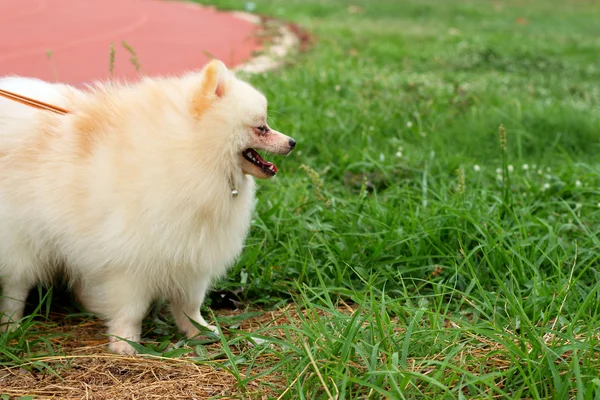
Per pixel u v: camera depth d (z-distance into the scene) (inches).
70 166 72.4
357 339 70.4
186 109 71.3
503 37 262.2
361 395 67.6
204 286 75.7
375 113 123.2
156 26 248.8
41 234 73.4
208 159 70.8
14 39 208.8
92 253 72.6
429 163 102.7
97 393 69.4
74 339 75.8
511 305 73.7
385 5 368.5
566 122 121.4
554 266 80.4
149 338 77.0
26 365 71.5
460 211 85.8
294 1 358.3
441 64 189.3
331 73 149.7
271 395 68.4
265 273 82.2
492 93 142.9
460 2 413.4
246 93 71.4
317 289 80.0
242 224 74.4
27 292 76.2
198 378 71.0
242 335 73.1
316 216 88.6
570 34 297.4
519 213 88.8
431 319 72.5
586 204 92.7
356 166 102.3
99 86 75.6
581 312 73.0
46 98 74.7
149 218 71.1
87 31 231.3
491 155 111.2
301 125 113.8
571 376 67.3
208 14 293.6
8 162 72.9
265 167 72.5
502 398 67.6
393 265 83.7
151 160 71.0
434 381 65.2
